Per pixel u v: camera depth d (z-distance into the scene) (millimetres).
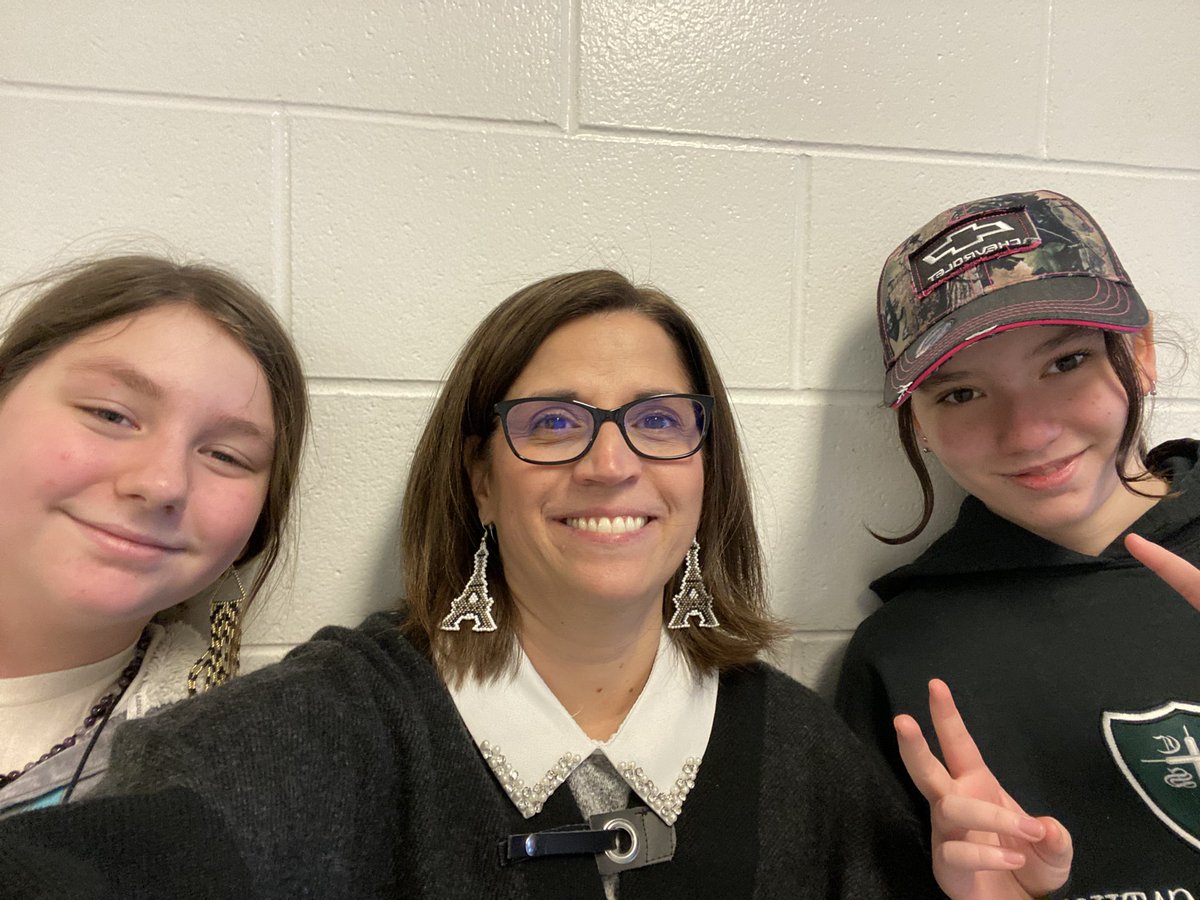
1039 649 606
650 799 515
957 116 717
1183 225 742
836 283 706
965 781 487
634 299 548
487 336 552
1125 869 557
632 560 508
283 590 644
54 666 524
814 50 696
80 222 615
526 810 497
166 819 378
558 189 666
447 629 541
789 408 701
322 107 638
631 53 671
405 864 477
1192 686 575
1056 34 727
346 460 648
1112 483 620
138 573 497
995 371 591
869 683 644
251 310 549
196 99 625
